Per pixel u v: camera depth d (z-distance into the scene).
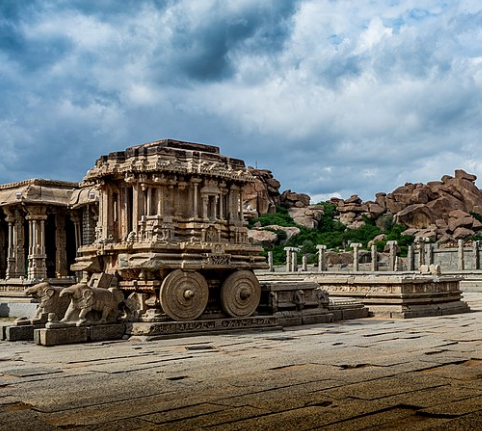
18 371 11.60
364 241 88.25
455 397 8.67
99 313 16.59
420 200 92.75
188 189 19.38
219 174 19.53
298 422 7.49
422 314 24.50
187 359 12.95
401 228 89.56
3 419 8.03
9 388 10.03
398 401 8.48
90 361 12.81
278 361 12.39
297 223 95.62
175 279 17.12
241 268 18.69
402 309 24.16
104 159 19.64
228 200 20.22
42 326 16.84
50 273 47.59
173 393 9.38
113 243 18.81
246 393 9.24
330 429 7.16
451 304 26.33
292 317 20.39
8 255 46.59
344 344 15.19
